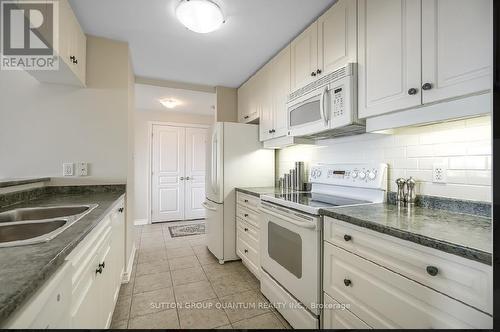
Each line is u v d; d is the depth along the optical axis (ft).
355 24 4.66
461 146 4.00
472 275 2.36
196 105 13.28
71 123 6.43
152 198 14.42
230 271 7.85
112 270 4.91
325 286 4.29
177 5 5.30
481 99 3.03
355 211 4.20
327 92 5.14
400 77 3.83
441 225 3.25
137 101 12.48
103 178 6.68
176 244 10.50
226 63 8.38
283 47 7.26
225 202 8.63
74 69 5.56
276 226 5.71
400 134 4.98
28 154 6.13
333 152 6.84
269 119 7.98
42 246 2.39
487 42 2.87
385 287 3.22
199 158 15.66
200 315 5.51
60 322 2.25
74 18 5.50
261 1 5.24
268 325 5.22
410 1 3.70
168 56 7.84
